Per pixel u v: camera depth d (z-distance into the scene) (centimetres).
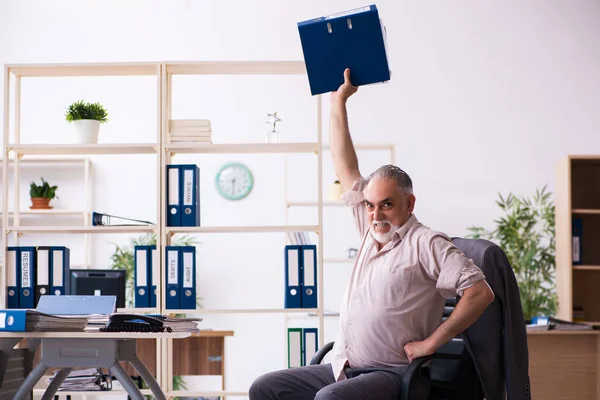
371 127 655
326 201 606
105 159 647
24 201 637
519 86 657
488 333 284
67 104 651
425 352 275
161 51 657
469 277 273
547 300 585
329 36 307
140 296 412
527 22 660
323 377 304
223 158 653
